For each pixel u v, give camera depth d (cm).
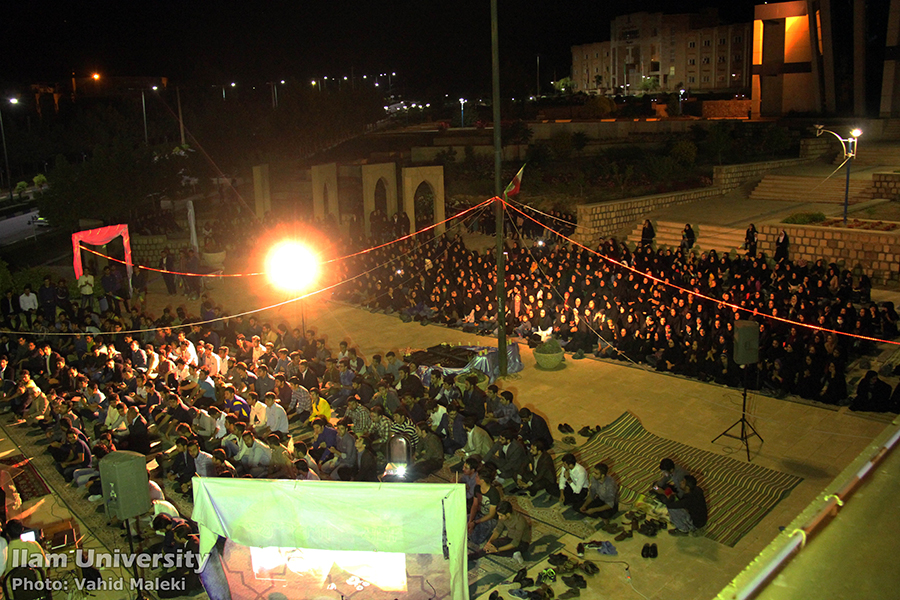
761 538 981
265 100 9225
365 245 2689
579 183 3403
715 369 1534
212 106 4766
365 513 800
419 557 969
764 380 1486
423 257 2434
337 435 1207
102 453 1169
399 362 1505
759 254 2297
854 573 202
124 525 1068
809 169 3105
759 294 1738
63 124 7312
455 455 1258
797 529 226
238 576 934
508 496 1120
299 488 809
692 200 2988
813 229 2173
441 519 795
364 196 3006
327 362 1506
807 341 1467
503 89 6831
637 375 1612
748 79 8781
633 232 2720
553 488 1098
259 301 2391
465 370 1567
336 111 5625
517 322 1920
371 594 889
